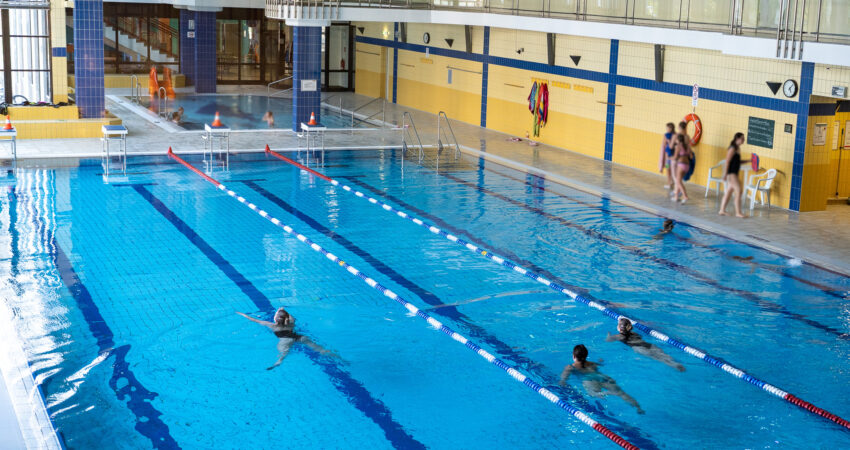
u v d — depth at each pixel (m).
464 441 7.12
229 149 18.86
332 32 30.03
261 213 13.90
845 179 15.42
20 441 6.90
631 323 9.18
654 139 17.70
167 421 7.33
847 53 11.73
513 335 9.29
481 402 7.81
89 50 20.02
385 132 21.98
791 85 14.50
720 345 9.10
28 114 19.59
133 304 9.86
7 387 7.82
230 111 24.53
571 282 10.98
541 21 18.55
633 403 7.81
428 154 19.31
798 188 14.65
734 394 8.02
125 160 17.03
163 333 9.09
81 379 8.03
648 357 8.77
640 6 16.78
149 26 30.31
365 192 15.52
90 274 10.80
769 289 10.84
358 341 9.08
